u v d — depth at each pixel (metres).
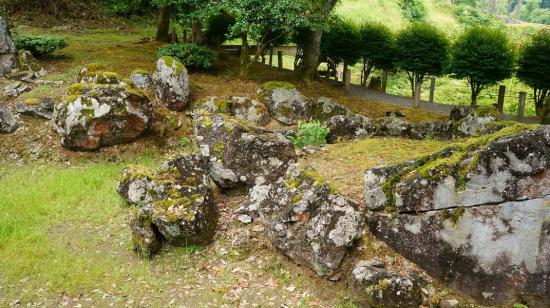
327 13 12.65
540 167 4.81
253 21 11.69
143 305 5.07
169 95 10.52
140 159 9.44
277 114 11.15
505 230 5.01
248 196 6.65
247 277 5.54
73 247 6.14
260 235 6.08
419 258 5.36
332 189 5.47
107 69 12.60
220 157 6.92
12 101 10.33
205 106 10.81
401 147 8.49
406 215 5.43
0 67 11.25
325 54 15.90
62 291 5.27
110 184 8.04
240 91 12.09
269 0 11.26
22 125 9.84
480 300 5.11
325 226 5.29
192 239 5.96
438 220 5.26
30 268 5.62
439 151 5.48
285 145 6.88
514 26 29.88
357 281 4.99
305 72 14.45
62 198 7.44
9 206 7.06
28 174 8.58
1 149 9.38
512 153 4.87
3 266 5.63
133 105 9.45
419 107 13.73
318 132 9.10
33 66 11.80
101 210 7.09
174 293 5.27
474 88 13.34
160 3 13.18
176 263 5.79
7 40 11.38
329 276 5.28
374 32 15.55
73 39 16.61
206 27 16.95
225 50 17.22
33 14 18.92
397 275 4.92
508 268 5.04
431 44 13.48
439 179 5.20
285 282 5.43
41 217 6.82
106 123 9.25
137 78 10.88
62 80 11.46
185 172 6.59
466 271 5.16
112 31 19.50
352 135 9.70
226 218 6.56
